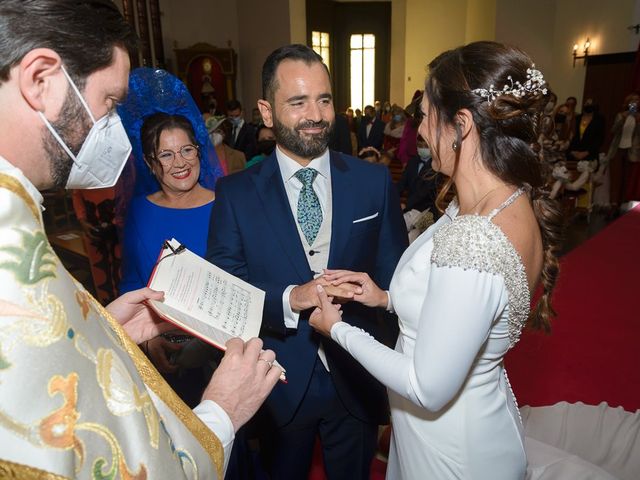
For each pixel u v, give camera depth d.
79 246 3.26
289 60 1.46
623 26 9.05
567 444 2.06
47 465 0.47
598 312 3.73
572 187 6.35
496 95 0.94
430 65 1.07
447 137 1.03
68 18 0.59
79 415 0.51
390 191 1.67
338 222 1.56
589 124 7.18
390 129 9.70
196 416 0.72
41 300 0.51
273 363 0.98
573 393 2.74
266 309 1.46
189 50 11.40
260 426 1.69
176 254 1.31
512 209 0.96
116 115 0.72
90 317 0.58
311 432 1.68
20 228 0.52
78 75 0.61
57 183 0.68
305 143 1.49
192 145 1.89
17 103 0.59
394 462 1.35
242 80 12.21
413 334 1.12
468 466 1.08
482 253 0.88
